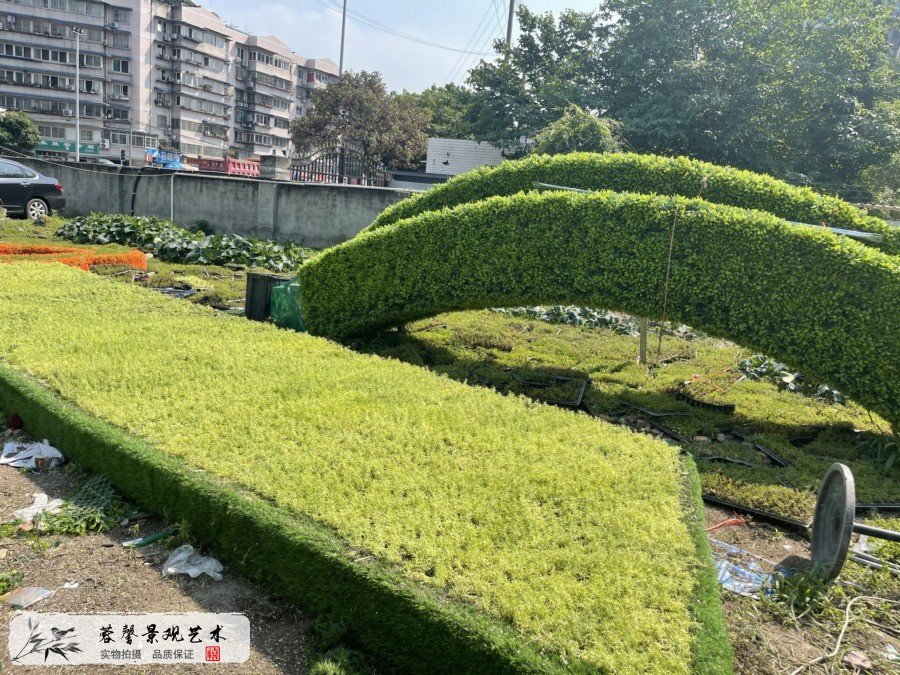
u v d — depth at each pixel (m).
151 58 65.25
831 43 21.53
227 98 74.00
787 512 4.75
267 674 2.96
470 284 7.61
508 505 3.81
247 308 9.31
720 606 3.12
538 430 5.06
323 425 4.80
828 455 6.12
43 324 7.07
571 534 3.54
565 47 28.78
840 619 3.60
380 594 3.03
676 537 3.58
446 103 55.75
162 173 20.12
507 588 3.02
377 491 3.87
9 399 5.52
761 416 6.91
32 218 18.47
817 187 21.81
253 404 5.15
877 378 6.03
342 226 18.27
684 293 6.77
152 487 4.12
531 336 9.80
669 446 5.02
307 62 85.50
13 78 60.66
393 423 4.89
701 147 22.52
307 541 3.30
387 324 8.38
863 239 7.19
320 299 8.39
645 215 6.88
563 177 8.55
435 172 32.31
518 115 27.72
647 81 24.47
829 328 6.20
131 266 12.79
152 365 5.91
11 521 4.07
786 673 3.15
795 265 6.30
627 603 2.99
